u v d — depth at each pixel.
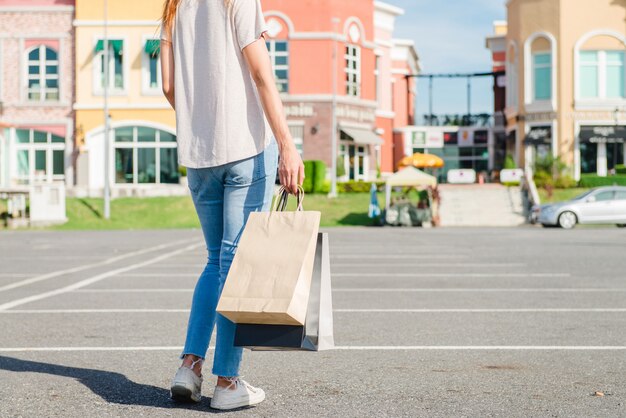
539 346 6.04
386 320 7.38
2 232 28.33
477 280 11.11
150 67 44.75
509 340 6.30
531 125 46.06
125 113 44.75
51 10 45.03
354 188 41.72
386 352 5.80
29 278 11.48
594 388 4.66
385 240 21.97
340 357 5.61
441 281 10.99
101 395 4.44
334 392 4.54
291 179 3.97
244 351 5.88
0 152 45.03
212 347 6.09
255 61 4.04
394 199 34.25
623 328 6.91
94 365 5.32
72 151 45.06
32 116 45.03
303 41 45.31
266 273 3.65
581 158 45.09
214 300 4.24
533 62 45.97
